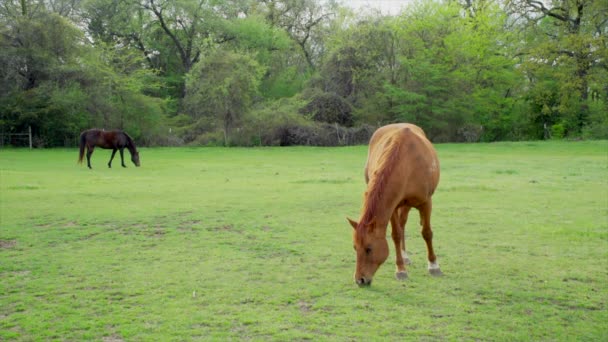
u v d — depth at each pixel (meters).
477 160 21.88
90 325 4.41
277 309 4.75
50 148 33.50
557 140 36.44
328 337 4.14
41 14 33.84
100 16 45.75
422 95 36.72
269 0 54.66
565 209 9.78
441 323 4.43
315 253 6.71
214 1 47.88
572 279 5.62
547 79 38.41
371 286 5.39
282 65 52.28
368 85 40.09
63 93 32.84
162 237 7.68
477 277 5.69
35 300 5.02
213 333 4.23
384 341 4.07
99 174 17.05
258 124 36.53
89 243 7.33
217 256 6.60
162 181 14.86
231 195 11.86
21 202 10.84
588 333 4.24
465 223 8.52
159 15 46.12
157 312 4.69
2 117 33.44
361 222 4.95
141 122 36.66
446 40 37.34
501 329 4.32
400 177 5.18
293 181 14.66
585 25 35.62
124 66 39.31
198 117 40.66
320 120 38.97
